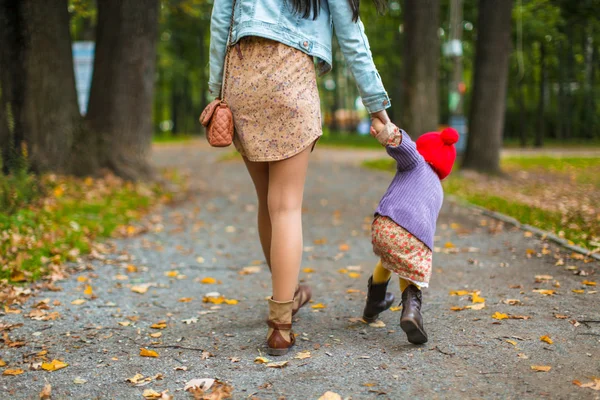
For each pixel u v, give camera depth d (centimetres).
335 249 563
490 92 1298
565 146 2914
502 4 1273
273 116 261
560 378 233
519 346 270
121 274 452
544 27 1828
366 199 925
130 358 274
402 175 282
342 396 226
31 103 836
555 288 370
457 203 830
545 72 2894
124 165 936
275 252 271
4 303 356
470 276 420
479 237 576
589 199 886
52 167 852
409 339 274
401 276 269
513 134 3597
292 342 278
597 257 436
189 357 274
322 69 285
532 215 662
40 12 833
